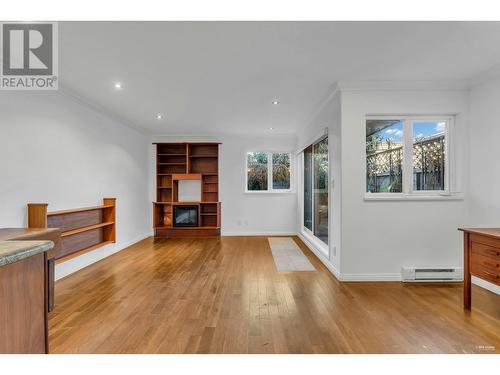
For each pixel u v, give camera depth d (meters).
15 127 2.95
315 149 5.26
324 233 4.67
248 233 6.90
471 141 3.47
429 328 2.33
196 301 2.89
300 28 2.25
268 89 3.67
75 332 2.27
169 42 2.46
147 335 2.22
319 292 3.14
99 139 4.59
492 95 3.19
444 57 2.79
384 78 3.35
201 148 7.00
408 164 3.64
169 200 6.95
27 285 1.18
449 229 3.53
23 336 1.16
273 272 3.89
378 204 3.53
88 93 3.80
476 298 2.98
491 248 2.47
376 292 3.14
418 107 3.52
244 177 6.91
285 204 6.95
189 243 5.90
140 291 3.16
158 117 5.13
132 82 3.40
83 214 4.11
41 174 3.31
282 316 2.55
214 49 2.59
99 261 4.46
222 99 4.08
